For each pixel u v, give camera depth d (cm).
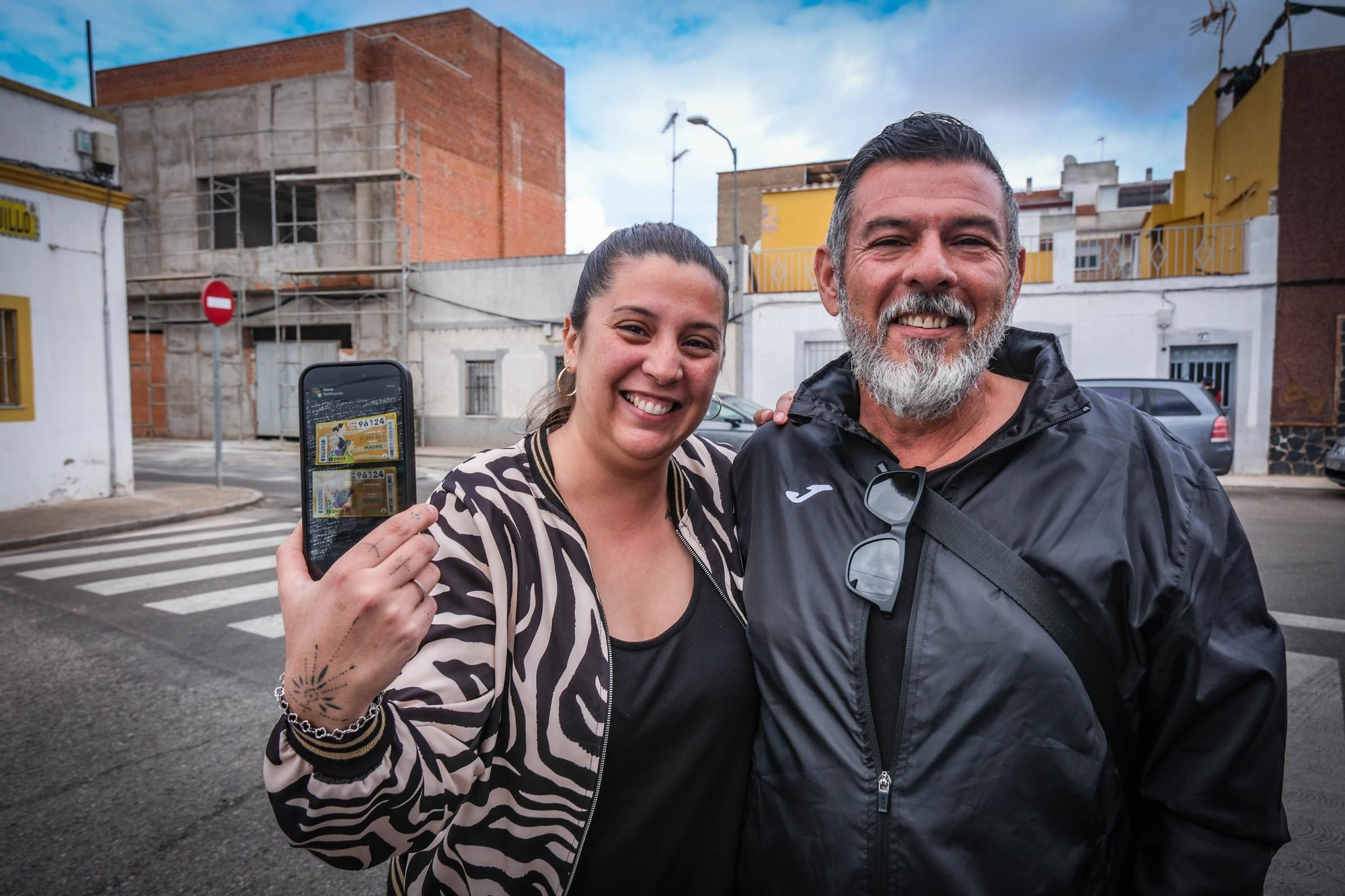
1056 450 123
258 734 329
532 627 113
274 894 230
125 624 477
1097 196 2777
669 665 122
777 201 1769
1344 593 534
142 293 1934
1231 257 1309
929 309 128
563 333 135
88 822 264
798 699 120
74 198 918
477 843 113
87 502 934
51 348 902
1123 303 1281
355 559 83
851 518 131
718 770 125
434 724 96
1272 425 1233
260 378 1870
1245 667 110
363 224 1770
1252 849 110
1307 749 310
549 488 122
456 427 1722
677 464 144
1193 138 1728
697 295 120
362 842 88
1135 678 116
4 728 335
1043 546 116
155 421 1973
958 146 130
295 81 1798
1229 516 119
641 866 118
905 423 139
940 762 111
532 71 2225
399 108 1788
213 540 752
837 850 113
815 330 1436
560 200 2362
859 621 120
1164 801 115
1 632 462
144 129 1925
